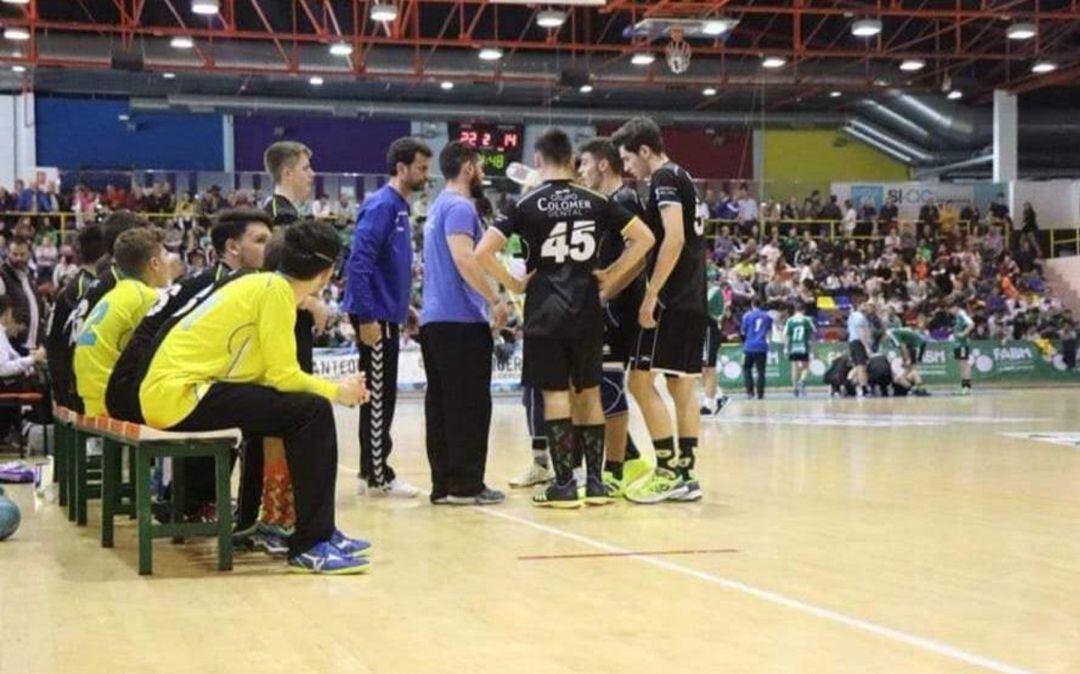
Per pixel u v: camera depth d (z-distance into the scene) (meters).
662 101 32.16
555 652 3.23
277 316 4.58
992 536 5.19
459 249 6.38
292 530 5.13
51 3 25.30
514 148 31.77
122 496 6.20
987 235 29.08
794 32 26.20
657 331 6.36
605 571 4.42
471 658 3.18
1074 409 16.27
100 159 29.80
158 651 3.30
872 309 22.78
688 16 22.67
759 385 20.39
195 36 24.23
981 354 24.95
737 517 5.83
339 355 20.09
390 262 6.80
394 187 6.81
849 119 32.94
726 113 32.69
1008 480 7.42
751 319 20.31
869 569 4.41
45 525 6.07
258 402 4.57
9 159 28.84
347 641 3.39
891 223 29.31
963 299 25.91
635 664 3.09
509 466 8.80
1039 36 26.34
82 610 3.89
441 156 6.74
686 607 3.79
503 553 4.85
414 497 6.80
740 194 29.72
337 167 31.45
